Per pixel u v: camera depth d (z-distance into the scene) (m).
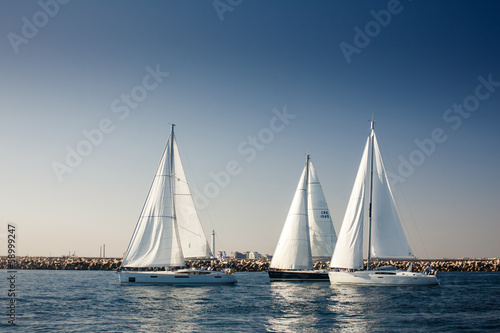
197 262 98.81
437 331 30.69
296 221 63.91
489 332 30.39
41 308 39.62
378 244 55.09
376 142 55.88
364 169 55.62
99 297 46.94
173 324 32.75
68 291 53.56
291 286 58.47
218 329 31.23
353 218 55.72
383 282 54.75
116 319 34.53
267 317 35.59
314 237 65.19
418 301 44.06
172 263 55.91
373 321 34.09
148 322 33.44
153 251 55.41
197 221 58.81
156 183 56.47
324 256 64.94
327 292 51.31
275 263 64.44
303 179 64.62
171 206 56.47
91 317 35.28
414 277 54.31
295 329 31.42
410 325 32.69
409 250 55.09
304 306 40.94
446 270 130.38
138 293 49.94
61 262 131.38
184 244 58.19
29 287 59.75
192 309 39.16
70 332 30.06
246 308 39.75
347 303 42.75
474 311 38.34
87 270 125.62
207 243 59.44
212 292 51.31
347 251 55.56
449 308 39.88
